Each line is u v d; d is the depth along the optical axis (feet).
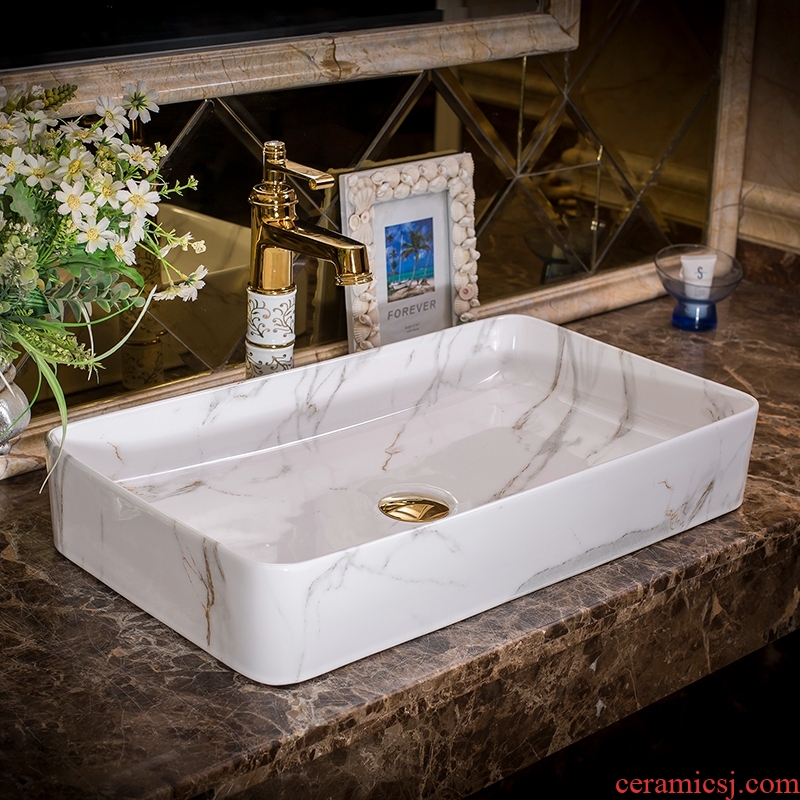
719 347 5.25
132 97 3.42
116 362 4.15
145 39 3.85
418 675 2.88
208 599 2.85
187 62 3.92
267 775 2.68
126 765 2.58
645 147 5.57
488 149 4.95
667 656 3.57
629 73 5.34
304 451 3.96
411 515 3.60
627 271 5.73
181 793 2.53
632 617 3.35
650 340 5.32
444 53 4.54
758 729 5.94
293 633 2.74
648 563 3.43
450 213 4.80
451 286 4.94
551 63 5.01
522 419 4.27
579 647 3.24
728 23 5.63
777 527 3.69
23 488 3.88
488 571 3.08
